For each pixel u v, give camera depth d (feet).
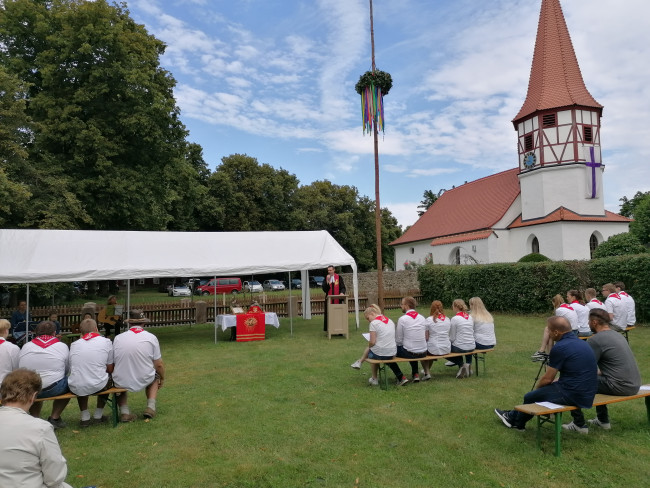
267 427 18.90
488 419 19.21
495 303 61.16
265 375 28.50
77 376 18.90
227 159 156.56
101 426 19.56
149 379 19.89
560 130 93.25
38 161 67.72
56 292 70.54
